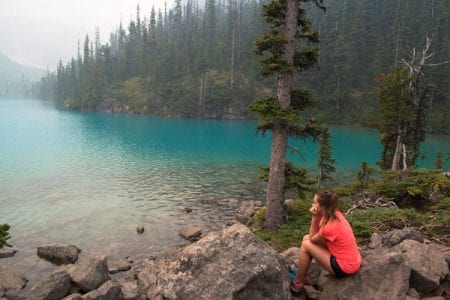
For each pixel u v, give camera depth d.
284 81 15.72
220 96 121.69
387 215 13.70
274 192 16.34
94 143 58.00
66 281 9.49
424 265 7.54
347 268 6.84
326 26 127.44
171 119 117.31
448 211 13.09
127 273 13.25
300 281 7.48
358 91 114.62
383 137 32.28
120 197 27.30
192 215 23.30
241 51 144.00
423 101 31.67
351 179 36.50
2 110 141.75
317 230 7.41
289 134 16.66
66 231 19.62
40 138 61.84
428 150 64.12
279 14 16.09
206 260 7.50
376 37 126.00
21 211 23.03
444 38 106.00
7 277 12.81
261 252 7.30
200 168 40.25
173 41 167.38
